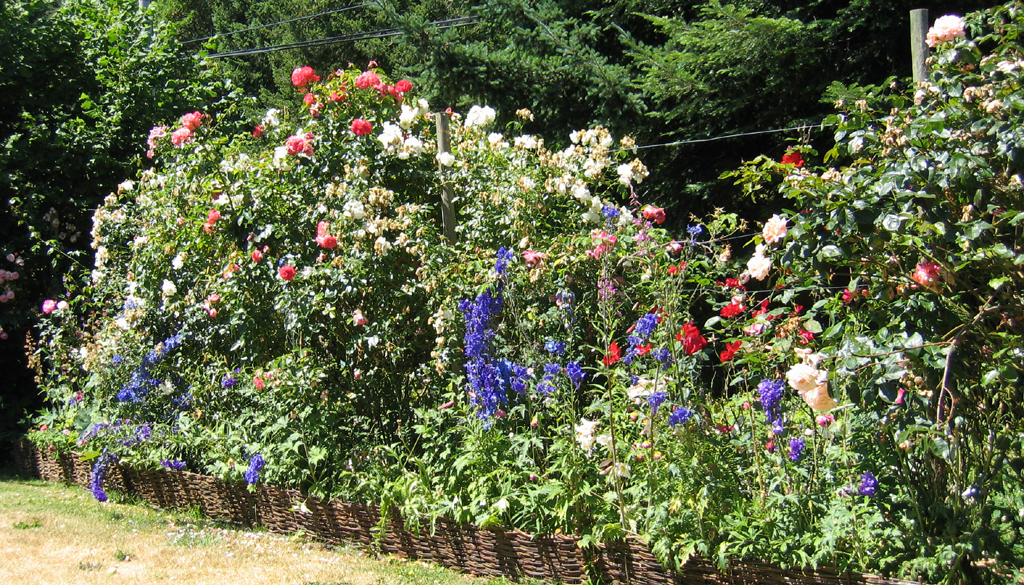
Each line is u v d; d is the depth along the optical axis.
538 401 4.18
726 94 8.98
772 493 3.24
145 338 6.43
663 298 3.70
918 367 2.70
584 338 4.67
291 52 25.81
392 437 5.00
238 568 4.26
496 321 4.45
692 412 3.39
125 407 6.22
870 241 2.74
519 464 3.92
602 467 3.68
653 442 3.47
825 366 2.88
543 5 10.30
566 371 3.91
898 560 2.92
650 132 9.77
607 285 4.01
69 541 4.91
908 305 2.78
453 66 10.07
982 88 2.73
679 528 3.33
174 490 5.87
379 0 10.52
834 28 8.08
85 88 9.91
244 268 5.50
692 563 3.34
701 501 3.23
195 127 6.49
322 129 5.71
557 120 10.20
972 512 2.79
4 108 9.59
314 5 26.05
